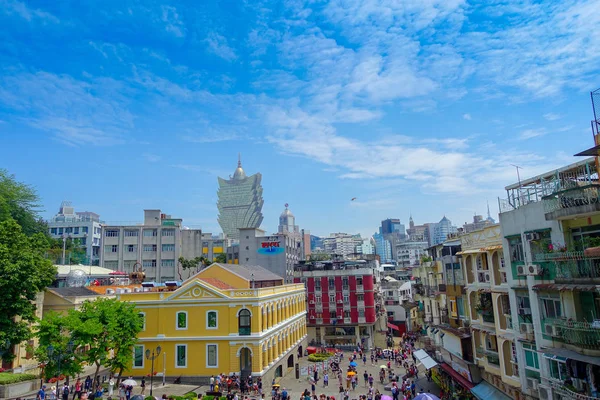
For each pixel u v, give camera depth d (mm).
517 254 26609
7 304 36312
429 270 50375
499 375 29453
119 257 99125
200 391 44656
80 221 121125
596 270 20156
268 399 43094
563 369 22125
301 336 72562
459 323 37125
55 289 48812
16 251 37562
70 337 36531
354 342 84875
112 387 41031
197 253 106812
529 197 28078
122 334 40000
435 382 47750
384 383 51469
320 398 38844
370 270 86000
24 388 36281
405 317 102125
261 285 64125
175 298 50406
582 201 21125
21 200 62219
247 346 48062
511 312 27031
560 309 22547
